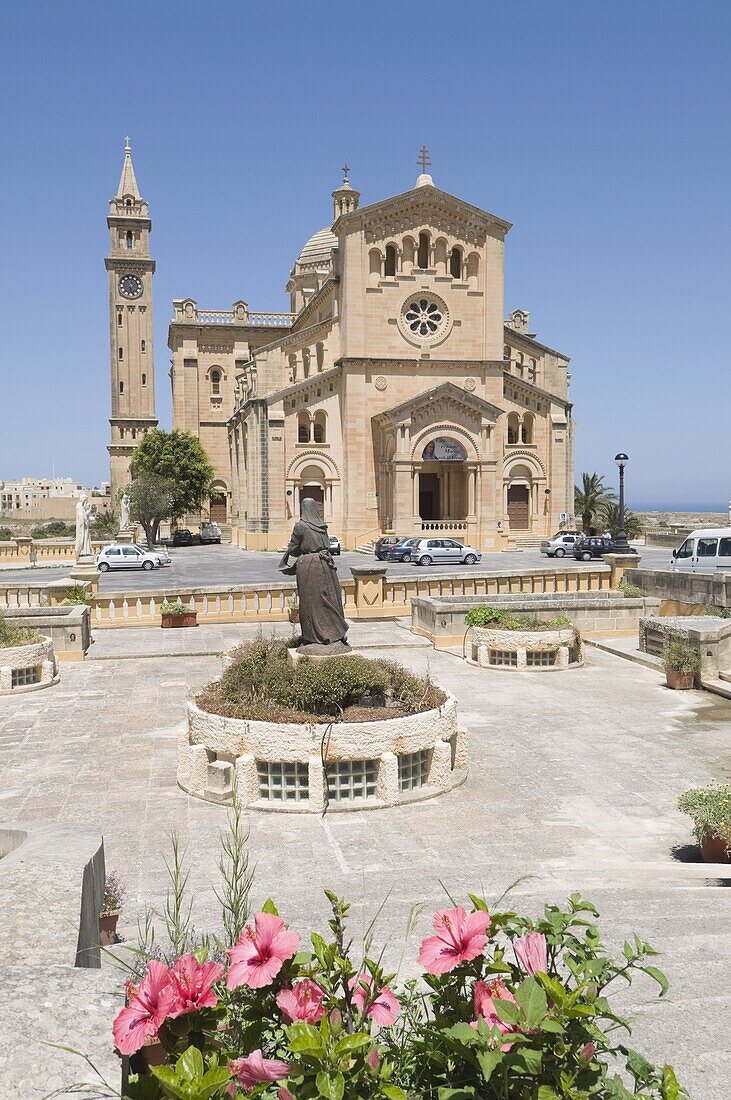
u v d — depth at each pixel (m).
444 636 21.84
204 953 3.08
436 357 58.50
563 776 11.79
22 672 17.12
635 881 7.44
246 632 24.09
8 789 11.18
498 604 22.09
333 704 11.08
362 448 57.41
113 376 91.38
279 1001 2.62
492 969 2.79
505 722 14.66
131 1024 2.51
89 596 24.89
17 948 3.41
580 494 72.62
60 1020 2.68
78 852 4.47
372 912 6.14
